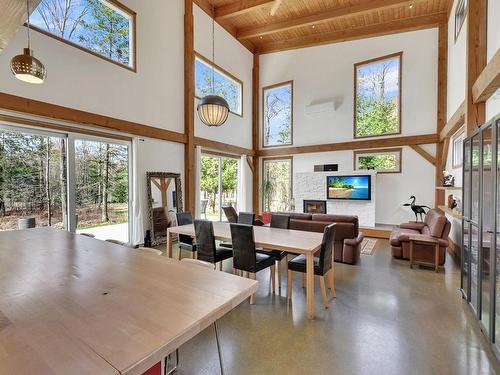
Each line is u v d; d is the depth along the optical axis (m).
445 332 2.47
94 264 1.80
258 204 9.33
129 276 1.58
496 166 2.20
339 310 2.91
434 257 4.36
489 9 3.46
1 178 3.74
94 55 4.61
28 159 3.99
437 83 6.69
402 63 7.09
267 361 2.07
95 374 0.77
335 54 8.00
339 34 7.85
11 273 1.61
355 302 3.11
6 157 3.78
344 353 2.17
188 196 6.53
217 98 4.20
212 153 7.71
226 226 4.33
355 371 1.96
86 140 4.70
